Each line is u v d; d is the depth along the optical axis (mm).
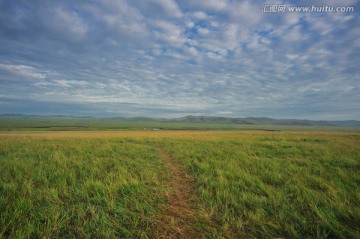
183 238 3043
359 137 20438
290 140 17750
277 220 3371
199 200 4336
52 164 7148
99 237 2971
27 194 4238
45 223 3119
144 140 18969
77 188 4742
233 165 7297
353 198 4117
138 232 3078
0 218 3166
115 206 3857
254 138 20438
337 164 7613
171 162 8930
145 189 4871
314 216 3523
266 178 5750
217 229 3215
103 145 13445
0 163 7039
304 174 6113
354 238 2889
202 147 13234
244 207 3814
